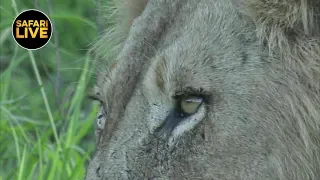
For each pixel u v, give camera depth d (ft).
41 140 44.78
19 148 45.93
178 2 33.01
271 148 31.83
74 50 57.82
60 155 44.24
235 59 31.73
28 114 53.21
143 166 31.89
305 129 31.99
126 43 33.35
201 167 31.73
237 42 31.86
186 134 31.73
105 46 39.24
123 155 32.07
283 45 31.83
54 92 51.83
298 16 31.78
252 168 31.81
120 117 32.42
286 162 32.01
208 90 31.53
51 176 41.63
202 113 31.65
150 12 33.32
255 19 31.94
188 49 31.76
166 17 32.94
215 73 31.58
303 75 31.89
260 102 31.68
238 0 32.09
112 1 40.16
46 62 56.03
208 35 31.94
